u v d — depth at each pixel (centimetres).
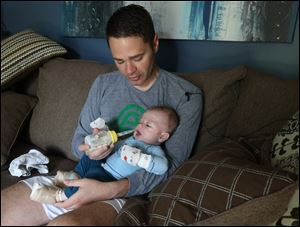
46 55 169
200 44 164
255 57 154
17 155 145
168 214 86
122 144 115
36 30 216
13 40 177
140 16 104
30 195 105
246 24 149
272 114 126
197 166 98
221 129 129
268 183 82
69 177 110
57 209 104
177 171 101
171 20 165
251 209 80
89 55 200
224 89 125
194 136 118
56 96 155
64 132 148
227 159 97
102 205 96
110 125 122
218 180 89
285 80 131
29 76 177
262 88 128
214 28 156
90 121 126
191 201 87
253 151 119
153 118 112
